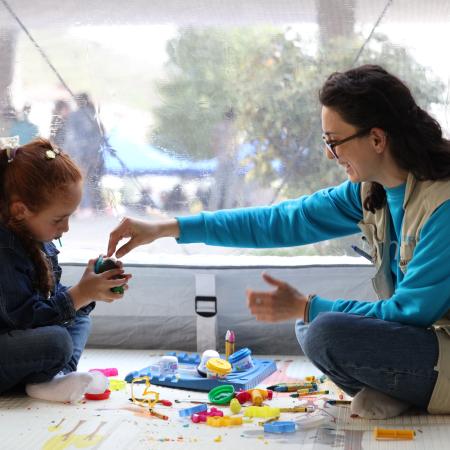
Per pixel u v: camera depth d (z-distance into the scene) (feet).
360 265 7.64
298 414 5.71
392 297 5.71
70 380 6.01
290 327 7.70
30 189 6.05
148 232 6.62
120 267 6.47
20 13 7.66
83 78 7.78
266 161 7.76
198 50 7.64
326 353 5.63
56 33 7.71
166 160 7.84
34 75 7.80
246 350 6.97
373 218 6.21
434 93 7.41
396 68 7.45
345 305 5.80
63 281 7.89
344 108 5.63
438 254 5.52
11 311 6.04
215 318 7.74
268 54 7.59
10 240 6.10
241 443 5.07
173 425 5.44
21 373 6.05
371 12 7.36
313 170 7.72
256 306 5.77
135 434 5.23
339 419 5.58
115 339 7.97
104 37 7.70
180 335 7.88
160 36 7.65
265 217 6.77
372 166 5.78
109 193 7.94
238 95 7.67
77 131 7.88
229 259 7.91
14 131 7.90
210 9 7.52
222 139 7.76
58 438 5.14
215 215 6.79
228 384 6.36
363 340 5.53
